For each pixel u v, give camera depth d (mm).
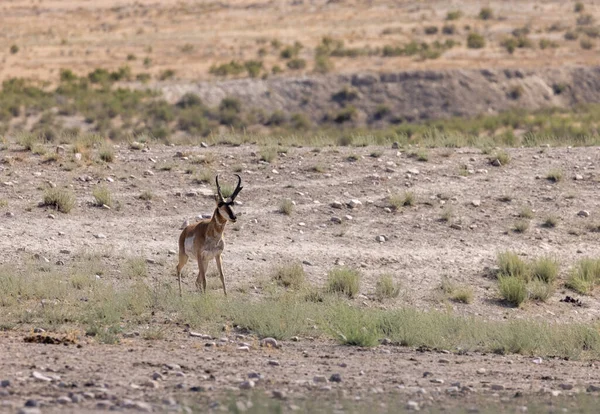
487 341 49031
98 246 66938
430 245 71625
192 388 34281
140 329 47781
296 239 71312
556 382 39531
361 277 63688
